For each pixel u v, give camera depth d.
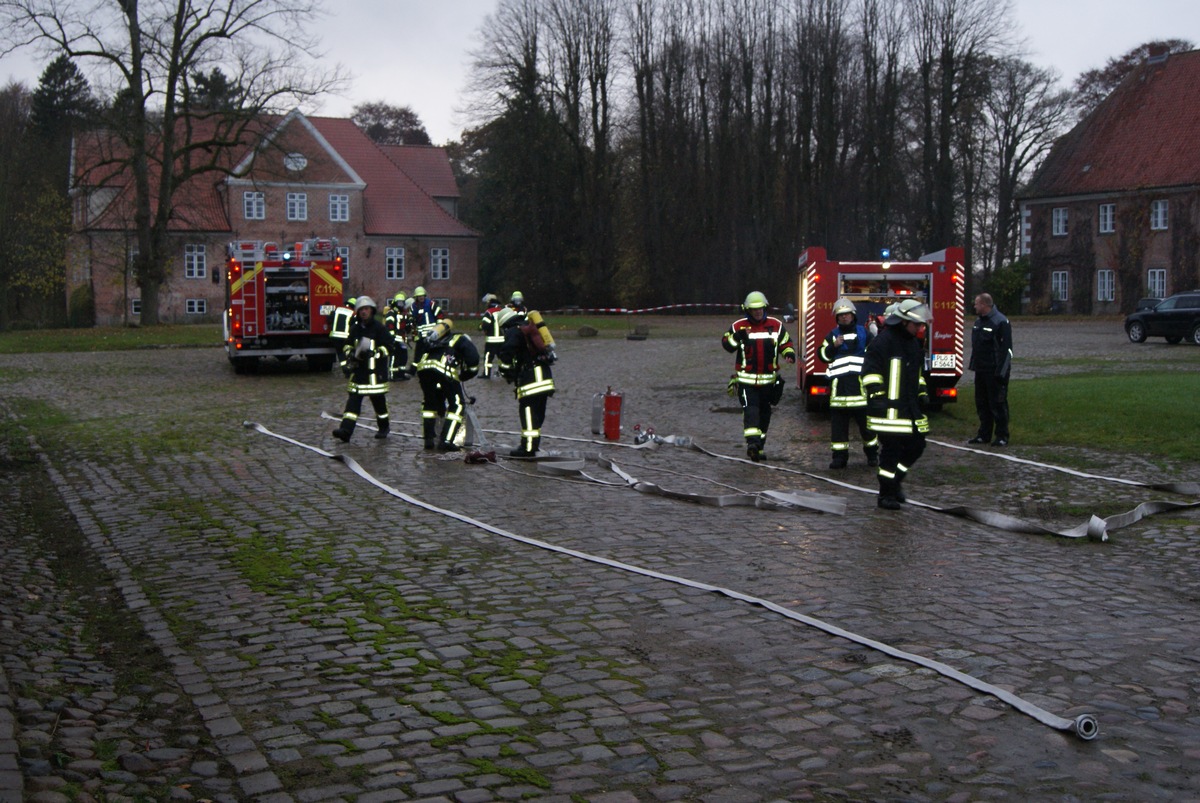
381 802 4.23
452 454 13.20
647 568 7.78
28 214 49.34
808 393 17.50
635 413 18.06
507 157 65.44
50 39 40.47
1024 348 32.56
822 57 62.81
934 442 14.37
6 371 27.09
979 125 65.88
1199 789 4.32
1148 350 30.92
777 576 7.56
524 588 7.24
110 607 7.08
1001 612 6.72
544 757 4.62
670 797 4.25
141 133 43.84
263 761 4.62
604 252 66.94
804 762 4.57
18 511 10.24
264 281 25.08
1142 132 58.34
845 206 64.00
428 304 24.78
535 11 64.25
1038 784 4.36
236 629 6.44
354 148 68.19
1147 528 9.27
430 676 5.61
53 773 4.48
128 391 21.91
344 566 7.87
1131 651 5.98
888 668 5.67
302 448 13.85
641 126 66.19
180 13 42.47
